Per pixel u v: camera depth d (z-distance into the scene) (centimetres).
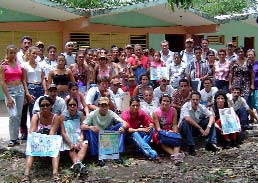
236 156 823
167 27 1633
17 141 817
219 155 831
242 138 933
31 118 788
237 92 917
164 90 905
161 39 1656
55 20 1420
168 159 805
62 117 734
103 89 830
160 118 826
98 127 771
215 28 1570
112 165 762
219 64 992
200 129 842
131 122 809
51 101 726
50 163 752
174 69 1009
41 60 875
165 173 725
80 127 770
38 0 1199
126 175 716
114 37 1559
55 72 804
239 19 1577
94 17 1444
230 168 750
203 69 986
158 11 1485
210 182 678
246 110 942
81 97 815
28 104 828
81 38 1488
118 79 890
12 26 1355
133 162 784
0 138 872
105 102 761
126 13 1550
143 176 709
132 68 1034
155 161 786
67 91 809
